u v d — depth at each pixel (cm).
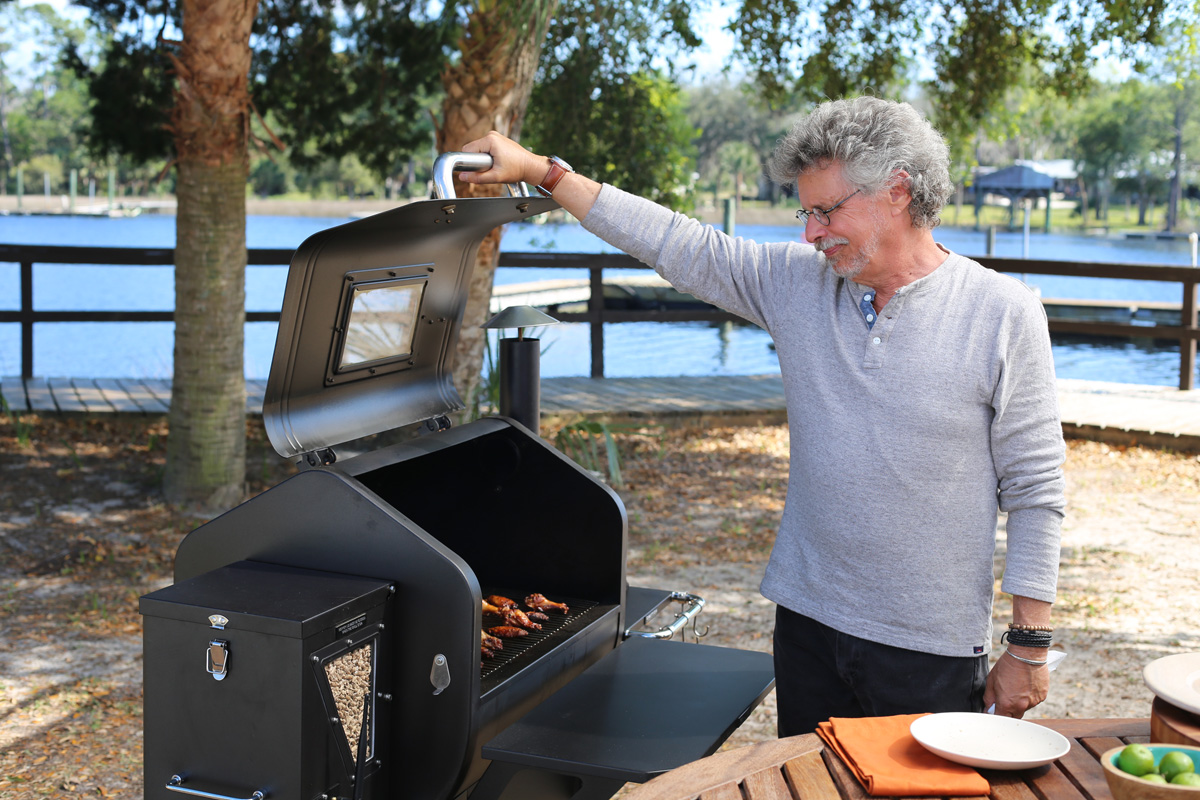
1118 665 388
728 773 153
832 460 189
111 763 302
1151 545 543
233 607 178
